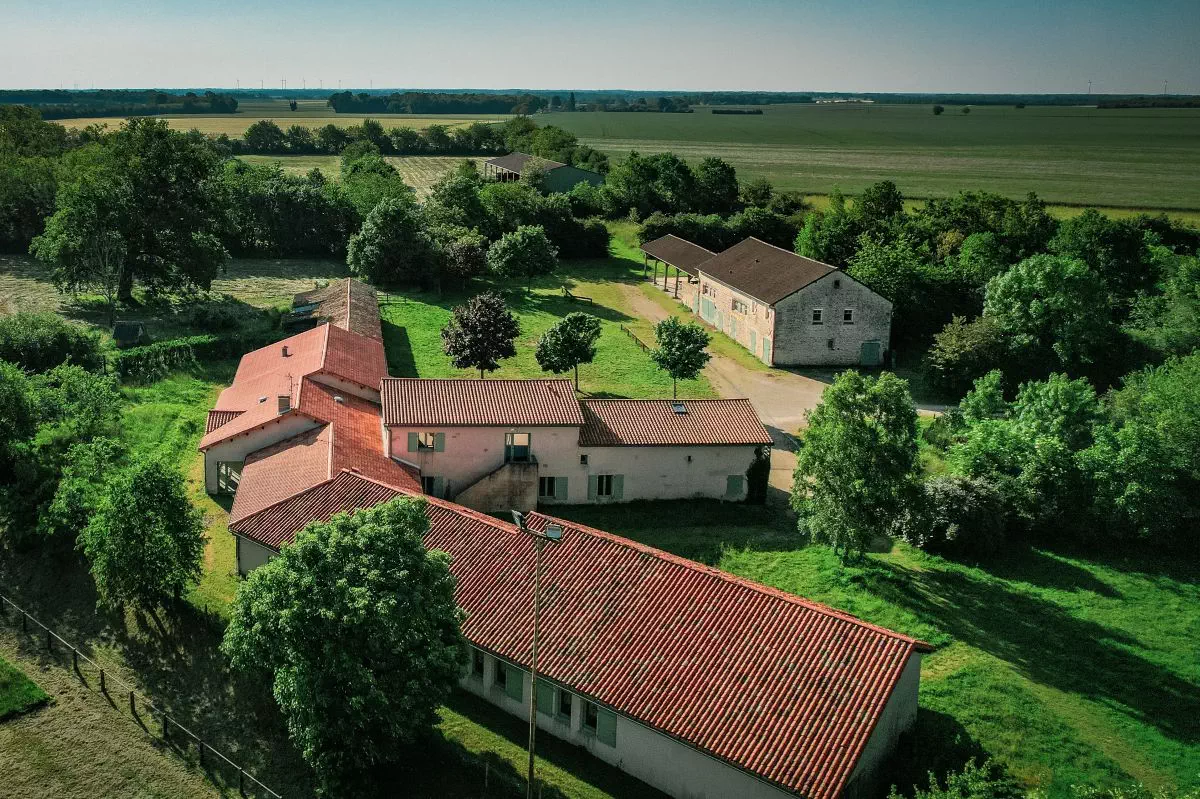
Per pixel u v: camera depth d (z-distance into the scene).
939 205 122.25
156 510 38.91
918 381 77.31
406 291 101.00
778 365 79.25
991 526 47.12
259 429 51.81
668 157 149.25
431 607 30.84
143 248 88.50
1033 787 30.30
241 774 31.53
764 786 28.39
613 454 52.50
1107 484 49.06
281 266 114.81
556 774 31.72
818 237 110.81
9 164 116.12
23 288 95.50
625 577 35.62
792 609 32.94
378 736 30.50
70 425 49.69
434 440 50.72
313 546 30.81
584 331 70.50
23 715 34.44
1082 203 149.38
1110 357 74.94
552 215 121.62
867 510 42.84
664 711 30.53
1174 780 31.58
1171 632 40.56
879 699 29.39
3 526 46.81
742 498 54.38
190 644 38.62
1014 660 37.94
